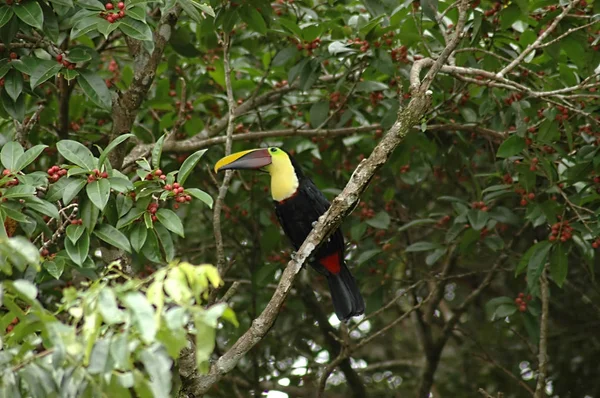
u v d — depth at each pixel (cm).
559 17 973
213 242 1413
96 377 538
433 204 1509
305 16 1280
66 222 820
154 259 833
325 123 1189
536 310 1172
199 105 1248
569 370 1438
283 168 1104
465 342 1551
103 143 1206
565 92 1036
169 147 1139
